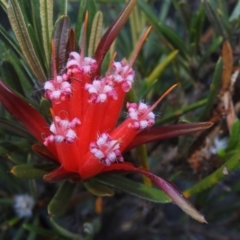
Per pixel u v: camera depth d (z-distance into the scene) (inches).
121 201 13.2
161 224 14.4
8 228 11.9
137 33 12.1
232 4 13.8
